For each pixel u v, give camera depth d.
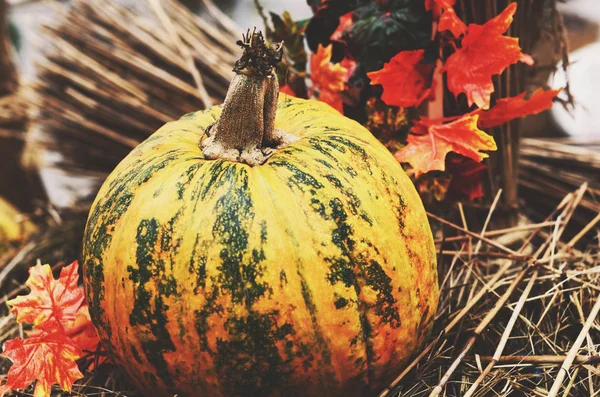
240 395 0.79
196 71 1.28
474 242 1.06
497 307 0.90
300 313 0.76
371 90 0.98
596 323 0.90
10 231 1.36
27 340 0.85
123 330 0.79
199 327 0.76
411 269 0.81
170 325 0.77
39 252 1.26
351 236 0.77
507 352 0.91
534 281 0.93
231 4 2.66
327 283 0.77
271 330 0.76
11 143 1.64
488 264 1.01
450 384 0.87
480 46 0.93
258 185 0.78
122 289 0.78
